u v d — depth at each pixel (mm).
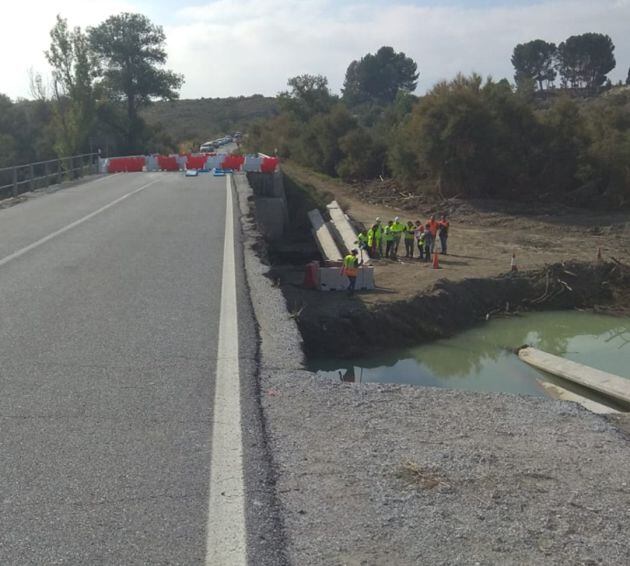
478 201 38531
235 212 20328
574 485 4730
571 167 39562
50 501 4230
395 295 20062
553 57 140375
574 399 13797
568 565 3762
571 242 29531
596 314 22328
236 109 150000
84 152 51781
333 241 27172
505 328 20578
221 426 5398
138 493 4348
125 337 7797
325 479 4629
